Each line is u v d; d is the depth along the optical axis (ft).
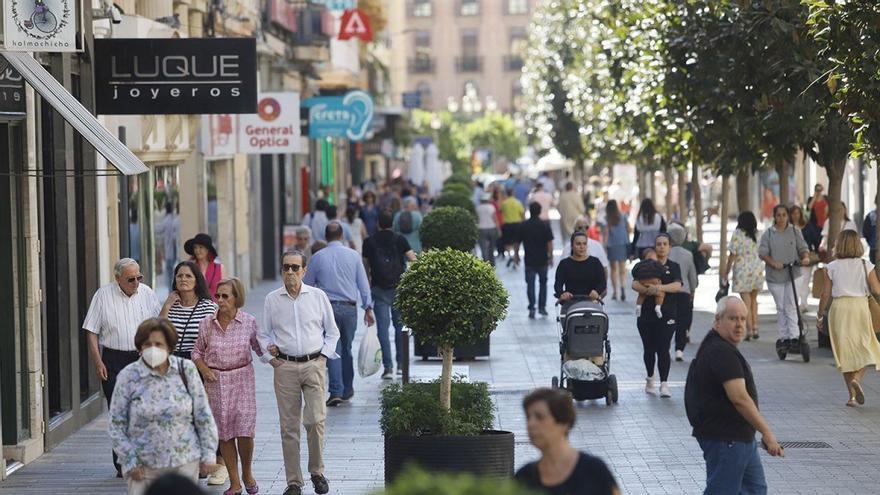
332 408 102.01
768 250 121.19
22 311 84.84
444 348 73.61
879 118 87.30
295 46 248.73
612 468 80.07
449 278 73.61
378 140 443.73
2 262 84.07
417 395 67.77
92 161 102.83
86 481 78.38
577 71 283.59
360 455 84.84
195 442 56.70
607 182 327.26
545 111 375.86
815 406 98.84
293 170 258.16
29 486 77.05
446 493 31.73
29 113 84.64
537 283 210.38
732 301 57.47
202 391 56.59
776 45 112.27
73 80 99.09
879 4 84.23
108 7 108.27
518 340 142.72
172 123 136.87
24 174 83.71
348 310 102.32
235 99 102.37
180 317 75.00
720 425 57.36
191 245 86.99
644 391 107.45
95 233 102.94
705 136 138.72
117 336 77.87
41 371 86.43
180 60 102.32
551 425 42.27
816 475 76.79
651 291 103.65
